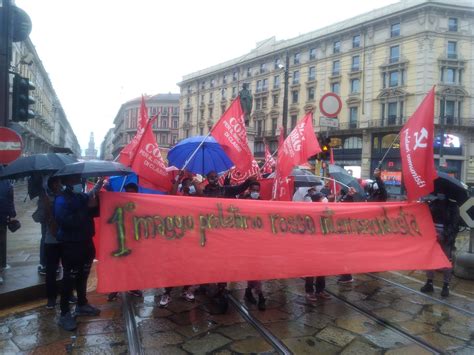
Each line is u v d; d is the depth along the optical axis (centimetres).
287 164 614
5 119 619
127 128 8175
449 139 3541
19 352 379
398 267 531
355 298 571
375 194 699
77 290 477
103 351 385
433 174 529
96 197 457
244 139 633
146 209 464
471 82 3581
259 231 499
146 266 443
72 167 429
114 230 445
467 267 674
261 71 5172
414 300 564
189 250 465
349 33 4100
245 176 745
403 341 426
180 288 609
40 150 6147
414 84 3581
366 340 426
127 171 445
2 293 491
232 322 468
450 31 3525
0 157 566
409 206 570
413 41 3581
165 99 7669
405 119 3656
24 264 679
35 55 4684
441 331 454
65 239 435
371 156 3925
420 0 3538
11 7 623
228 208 497
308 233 517
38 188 557
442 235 595
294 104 4722
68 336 418
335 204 541
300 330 449
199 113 6334
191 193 605
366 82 3969
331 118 1059
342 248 523
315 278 588
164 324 457
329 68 4316
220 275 468
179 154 713
